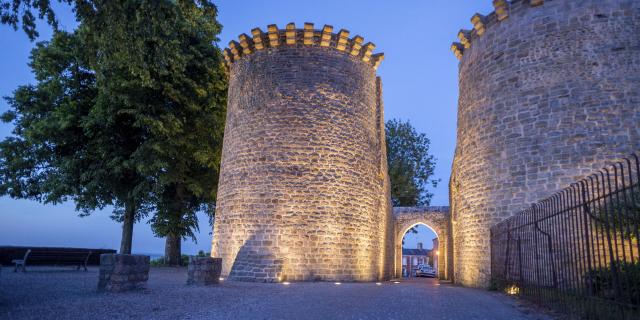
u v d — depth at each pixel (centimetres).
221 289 1038
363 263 1588
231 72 1822
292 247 1462
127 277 910
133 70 1184
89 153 1991
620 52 1298
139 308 688
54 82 1966
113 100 1833
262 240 1472
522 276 1065
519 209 1341
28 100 2000
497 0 1486
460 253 1603
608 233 588
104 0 1022
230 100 1773
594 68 1310
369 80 1811
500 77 1473
